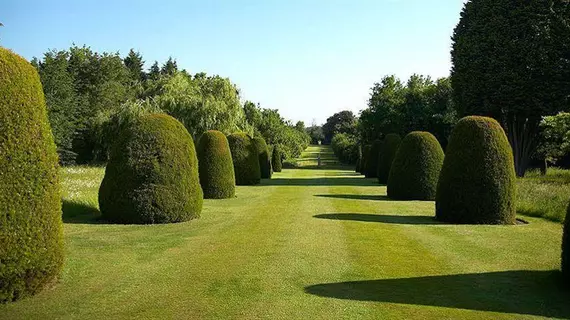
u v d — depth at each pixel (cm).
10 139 552
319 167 5362
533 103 2394
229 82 3262
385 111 4203
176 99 2922
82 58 4906
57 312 538
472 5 2672
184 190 1178
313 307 563
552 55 2341
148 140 1162
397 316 538
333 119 11956
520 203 1381
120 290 620
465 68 2584
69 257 787
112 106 4569
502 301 590
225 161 1734
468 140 1172
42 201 586
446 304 578
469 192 1155
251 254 822
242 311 549
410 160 1681
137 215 1127
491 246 898
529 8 2364
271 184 2408
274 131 5284
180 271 711
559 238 971
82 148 4006
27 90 581
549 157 2769
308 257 803
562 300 595
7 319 515
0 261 539
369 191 2006
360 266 750
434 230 1062
